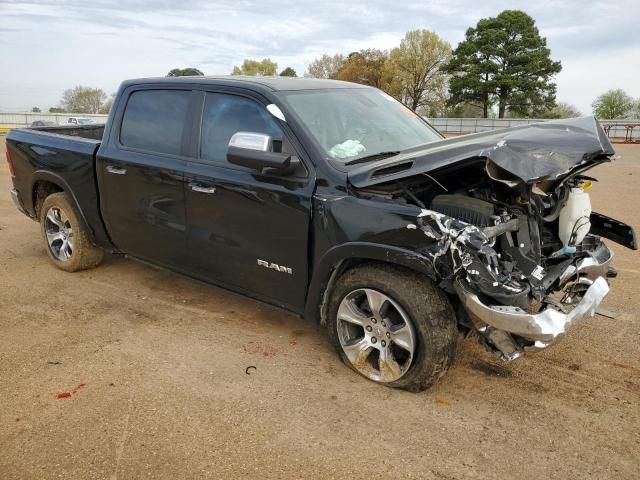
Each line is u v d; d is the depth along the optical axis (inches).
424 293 119.2
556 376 136.6
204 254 156.8
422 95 2583.7
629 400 126.2
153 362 142.3
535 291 117.0
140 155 168.1
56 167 195.8
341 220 125.3
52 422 116.6
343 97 160.2
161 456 106.4
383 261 124.7
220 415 119.5
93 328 161.9
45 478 100.6
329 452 108.0
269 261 141.7
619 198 376.8
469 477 101.6
